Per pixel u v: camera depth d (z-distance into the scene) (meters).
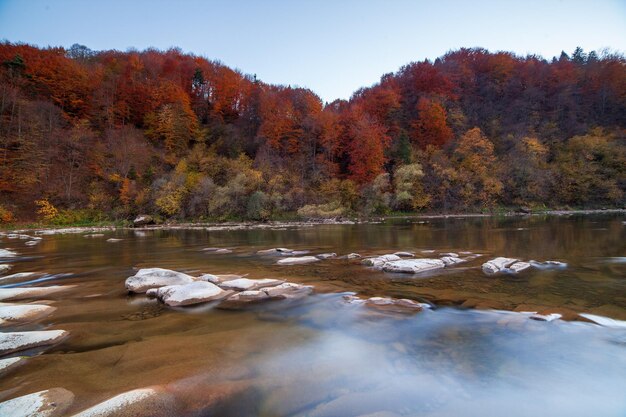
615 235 21.75
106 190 46.84
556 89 75.81
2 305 7.93
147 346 6.00
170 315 7.77
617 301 8.30
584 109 72.75
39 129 48.91
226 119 73.38
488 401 4.32
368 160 54.12
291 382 4.77
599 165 56.19
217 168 50.41
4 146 44.25
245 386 4.63
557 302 8.29
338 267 13.19
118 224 40.97
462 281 10.62
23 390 4.46
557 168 56.28
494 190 52.78
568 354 5.59
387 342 6.23
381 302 8.46
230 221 43.94
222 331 6.80
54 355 5.59
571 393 4.50
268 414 4.00
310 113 61.06
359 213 48.91
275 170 51.41
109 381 4.70
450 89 75.12
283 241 22.94
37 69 58.84
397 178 52.00
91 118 60.25
